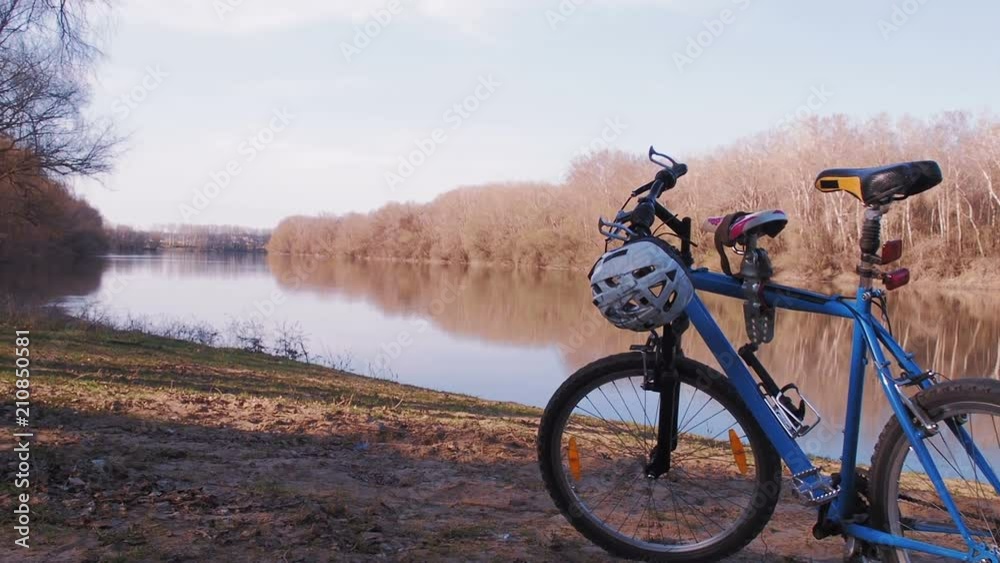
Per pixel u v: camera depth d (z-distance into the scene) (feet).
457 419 22.17
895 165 8.03
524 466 14.78
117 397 19.83
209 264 185.68
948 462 7.63
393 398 28.99
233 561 8.54
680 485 9.14
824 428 14.38
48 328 45.32
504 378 47.73
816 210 94.84
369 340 63.93
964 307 87.15
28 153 63.10
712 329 8.63
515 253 154.92
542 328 73.46
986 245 111.55
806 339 33.60
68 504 10.20
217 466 13.11
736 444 8.82
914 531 7.98
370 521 10.32
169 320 66.59
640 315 8.03
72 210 138.31
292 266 180.14
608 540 9.15
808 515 12.09
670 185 9.05
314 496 11.32
